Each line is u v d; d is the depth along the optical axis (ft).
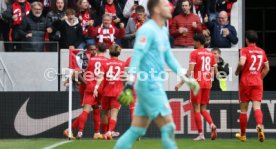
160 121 77.97
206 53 133.08
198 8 170.30
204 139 136.26
